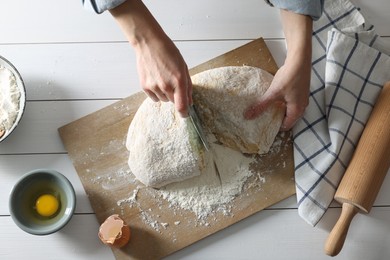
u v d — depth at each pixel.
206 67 1.05
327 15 1.05
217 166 1.00
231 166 1.00
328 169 0.97
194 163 0.97
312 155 0.99
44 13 1.10
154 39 0.82
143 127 0.99
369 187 0.91
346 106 0.99
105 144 1.03
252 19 1.08
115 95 1.06
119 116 1.04
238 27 1.08
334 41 1.01
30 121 1.05
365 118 1.00
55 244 1.00
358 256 0.97
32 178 0.98
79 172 1.02
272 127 0.98
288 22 0.89
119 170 1.02
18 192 0.96
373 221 0.98
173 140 0.97
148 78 0.84
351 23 1.05
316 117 1.01
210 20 1.09
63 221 0.94
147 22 0.82
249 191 0.99
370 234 0.98
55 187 1.00
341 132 0.97
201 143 0.98
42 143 1.04
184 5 1.09
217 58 1.06
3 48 1.08
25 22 1.09
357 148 0.96
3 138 0.98
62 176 0.96
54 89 1.07
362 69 1.01
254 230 0.99
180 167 0.97
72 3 1.10
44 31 1.09
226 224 0.98
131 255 0.98
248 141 0.98
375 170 0.91
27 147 1.04
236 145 1.00
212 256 0.98
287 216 0.99
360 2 1.08
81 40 1.09
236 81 0.98
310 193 0.97
